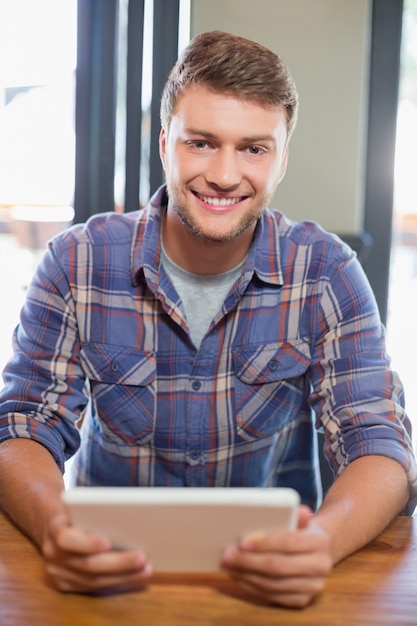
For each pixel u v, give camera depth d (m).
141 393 1.45
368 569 1.05
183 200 1.29
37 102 3.29
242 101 1.22
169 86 1.33
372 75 2.30
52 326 1.44
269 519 0.87
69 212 3.65
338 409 1.36
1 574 1.02
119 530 0.90
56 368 1.43
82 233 1.48
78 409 1.45
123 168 2.30
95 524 0.89
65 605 0.94
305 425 1.55
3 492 1.20
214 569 0.95
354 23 2.17
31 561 1.06
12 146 3.48
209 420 1.45
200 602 0.95
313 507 1.59
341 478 1.21
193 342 1.43
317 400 1.43
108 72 2.25
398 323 3.65
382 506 1.15
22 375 1.42
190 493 0.85
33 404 1.38
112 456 1.49
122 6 2.24
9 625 0.89
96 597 0.96
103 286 1.45
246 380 1.44
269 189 1.30
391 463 1.23
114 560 0.91
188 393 1.44
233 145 1.25
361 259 2.28
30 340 1.44
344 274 1.45
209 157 1.26
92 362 1.45
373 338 1.42
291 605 0.93
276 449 1.53
